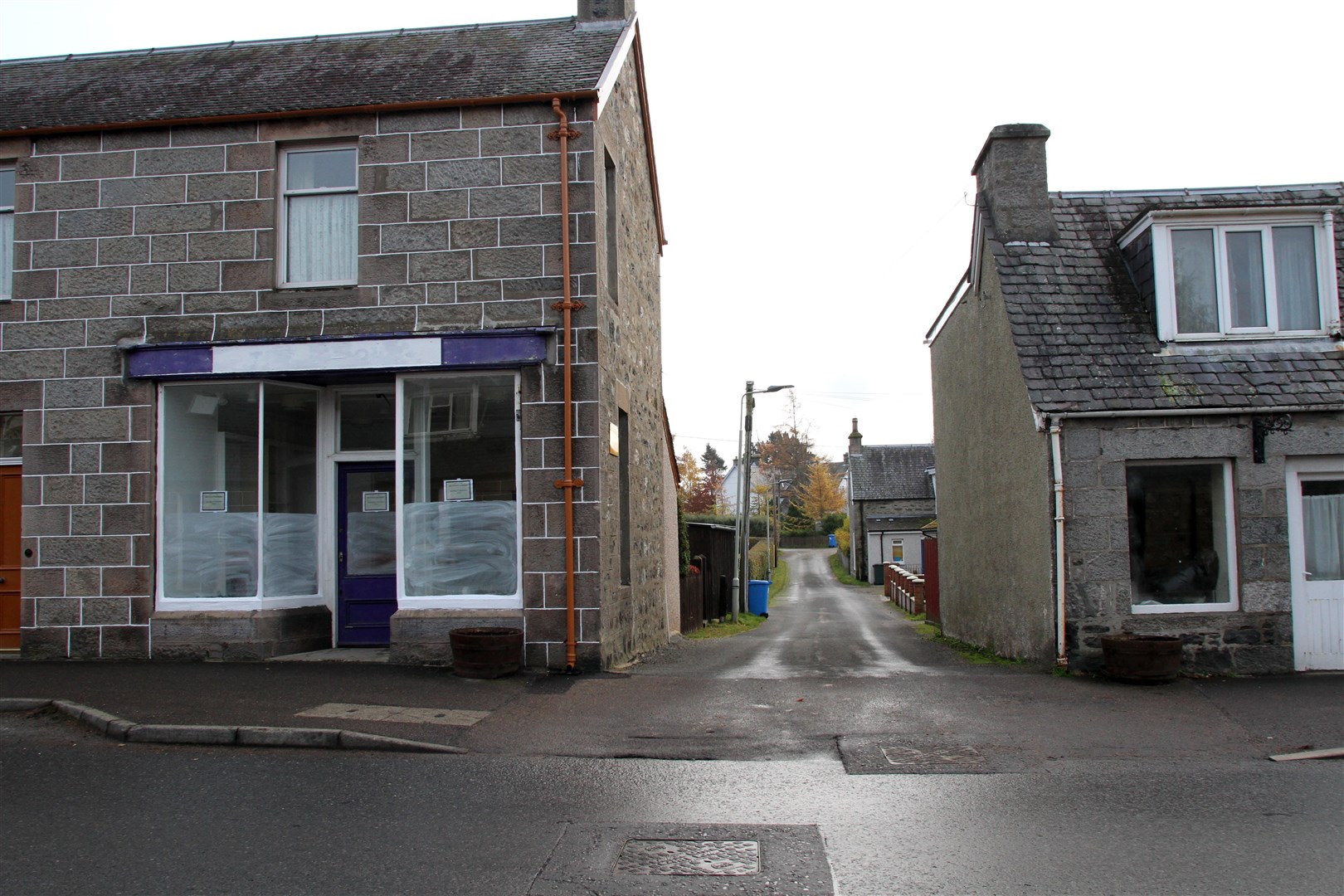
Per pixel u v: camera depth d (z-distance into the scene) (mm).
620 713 8625
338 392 12172
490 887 4852
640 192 14695
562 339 10883
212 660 11164
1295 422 10906
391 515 12203
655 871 5043
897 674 10891
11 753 7410
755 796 6336
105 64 14000
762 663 12664
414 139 11258
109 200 11625
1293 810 5992
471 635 10078
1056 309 12008
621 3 13852
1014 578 12578
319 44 14047
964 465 15492
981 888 4809
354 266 11438
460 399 11125
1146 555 11031
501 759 7250
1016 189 12953
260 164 11469
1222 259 11664
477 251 11062
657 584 15758
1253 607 10781
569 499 10672
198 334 11375
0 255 11945
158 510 11414
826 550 83625
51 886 4871
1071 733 7914
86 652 11320
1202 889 4766
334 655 11492
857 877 4953
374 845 5434
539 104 11102
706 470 95812
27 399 11578
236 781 6688
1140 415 10844
